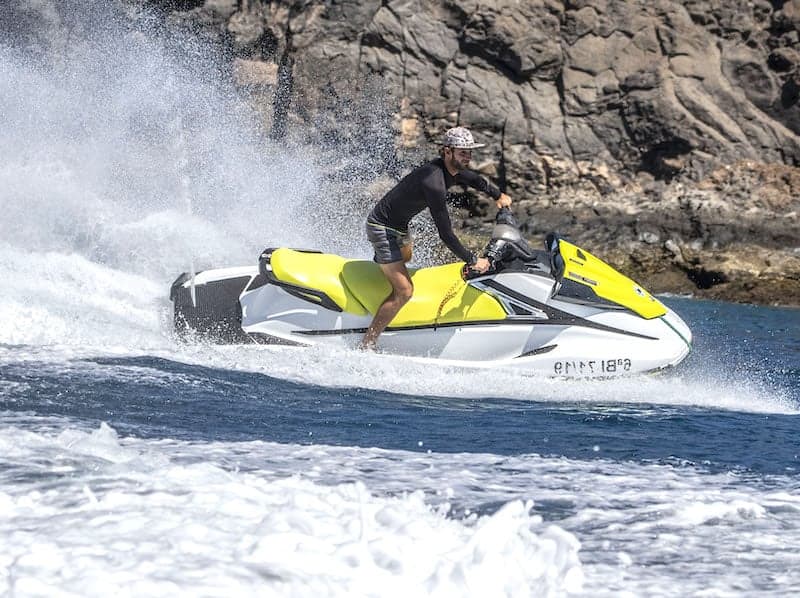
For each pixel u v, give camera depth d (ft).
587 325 85.61
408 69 250.98
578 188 243.40
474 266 83.97
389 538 31.45
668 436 64.80
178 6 255.09
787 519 42.29
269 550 29.55
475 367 85.25
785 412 78.33
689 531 39.83
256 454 48.78
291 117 253.03
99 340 84.07
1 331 82.28
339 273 88.07
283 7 258.37
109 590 25.99
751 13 242.78
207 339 86.99
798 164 235.20
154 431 53.93
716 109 239.71
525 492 45.14
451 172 82.33
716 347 122.31
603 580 32.91
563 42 246.68
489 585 28.94
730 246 206.80
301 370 81.20
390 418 65.98
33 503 34.71
